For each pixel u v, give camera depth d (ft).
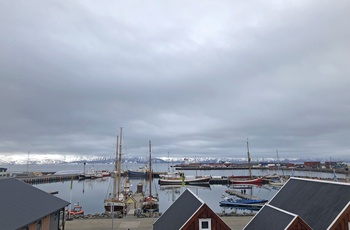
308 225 67.92
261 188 412.77
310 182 89.40
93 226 130.41
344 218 68.49
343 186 74.79
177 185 458.50
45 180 529.45
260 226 80.43
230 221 137.28
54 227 103.40
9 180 99.04
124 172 648.38
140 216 153.17
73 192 370.73
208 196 326.24
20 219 75.41
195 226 76.95
